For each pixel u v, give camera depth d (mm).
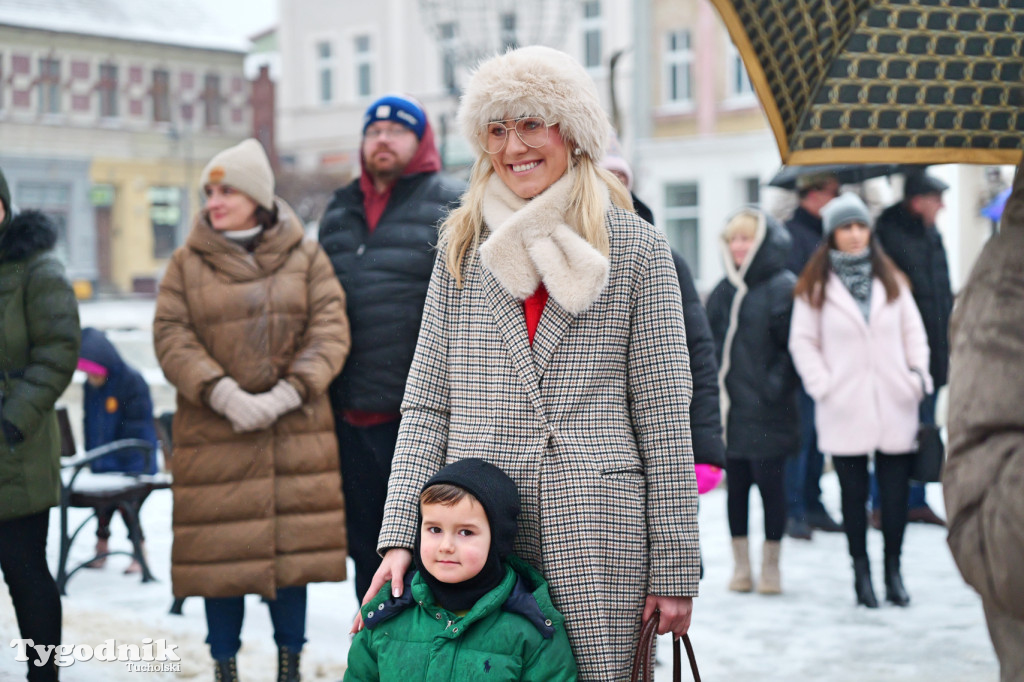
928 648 5082
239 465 4352
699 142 27719
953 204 10797
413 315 4504
